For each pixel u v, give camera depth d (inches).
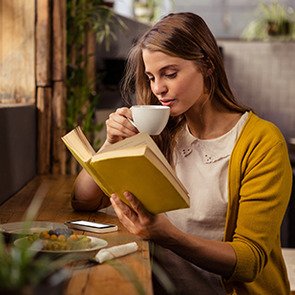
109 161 68.1
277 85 285.9
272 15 297.0
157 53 83.6
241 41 286.5
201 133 91.4
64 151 145.1
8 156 112.7
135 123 82.8
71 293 58.0
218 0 363.3
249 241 82.2
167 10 293.6
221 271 80.4
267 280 87.9
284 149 85.9
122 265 64.9
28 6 141.1
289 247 201.0
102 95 201.6
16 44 141.9
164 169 67.9
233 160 86.4
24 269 47.6
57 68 144.3
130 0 289.6
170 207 71.0
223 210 88.7
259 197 83.3
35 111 141.9
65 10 146.6
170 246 77.0
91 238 76.2
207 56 86.2
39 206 101.0
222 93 89.9
